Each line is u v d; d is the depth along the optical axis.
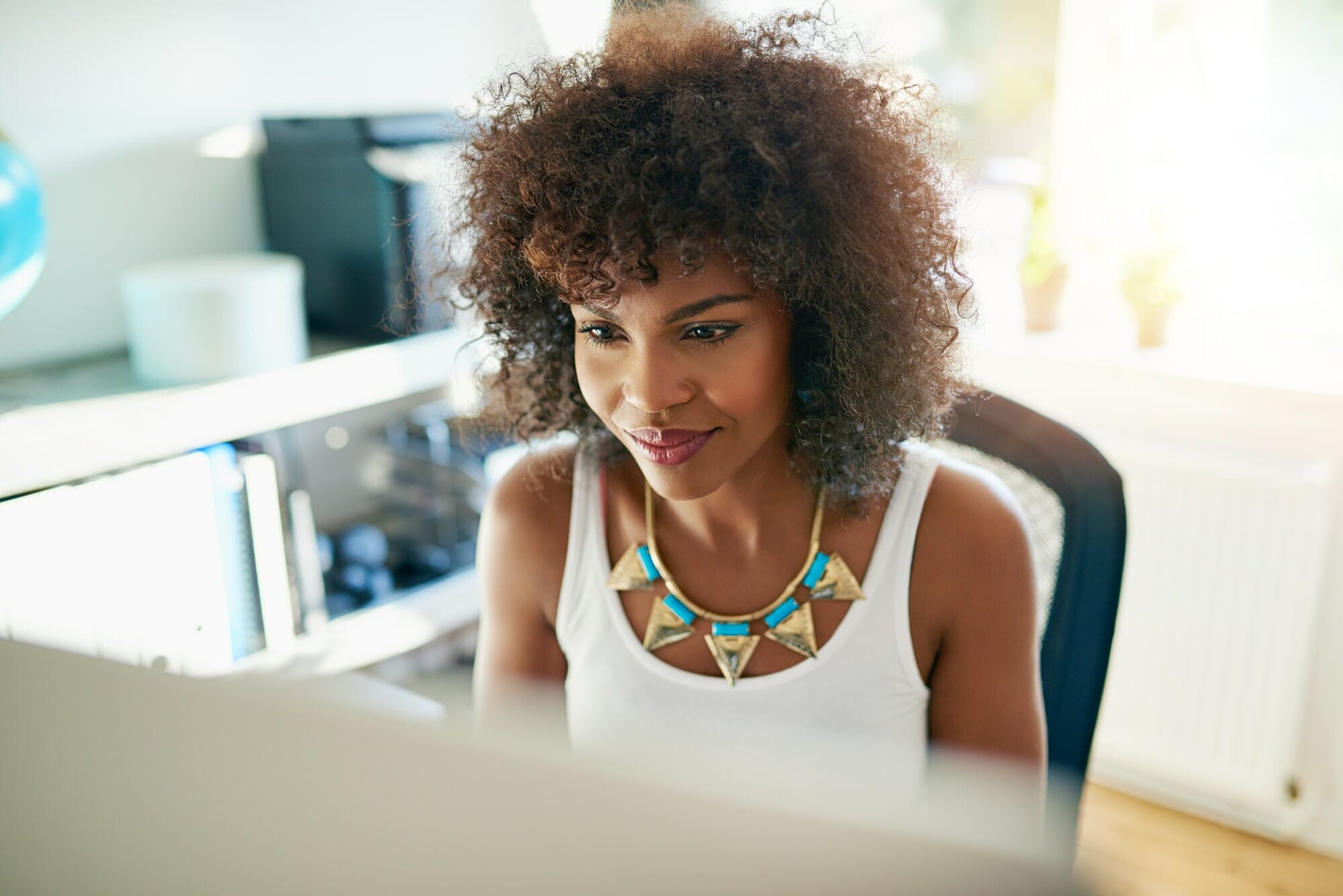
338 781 0.16
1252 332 2.14
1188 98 2.12
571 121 0.72
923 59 2.38
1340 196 2.00
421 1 2.21
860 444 0.83
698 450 0.75
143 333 1.69
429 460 1.97
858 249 0.74
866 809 0.15
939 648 0.91
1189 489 1.85
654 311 0.70
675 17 0.79
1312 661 1.87
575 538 0.94
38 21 1.70
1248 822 1.94
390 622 1.85
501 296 0.88
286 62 2.02
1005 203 2.38
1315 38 1.96
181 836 0.16
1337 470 1.82
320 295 1.96
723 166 0.68
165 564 1.58
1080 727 0.94
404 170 1.86
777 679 0.87
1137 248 2.17
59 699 0.18
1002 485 0.93
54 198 1.76
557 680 0.99
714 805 0.15
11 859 0.17
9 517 1.42
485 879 0.15
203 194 1.94
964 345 0.92
